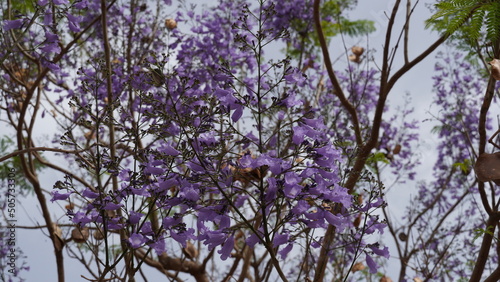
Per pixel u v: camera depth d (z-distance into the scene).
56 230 4.24
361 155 3.23
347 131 5.14
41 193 4.35
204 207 2.29
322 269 2.77
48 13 2.99
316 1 3.37
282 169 2.13
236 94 2.24
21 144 4.37
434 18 2.45
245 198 2.46
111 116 2.49
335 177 2.18
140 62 5.19
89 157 2.66
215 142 2.25
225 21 5.29
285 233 2.33
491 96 2.54
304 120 2.20
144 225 2.46
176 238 2.38
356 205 2.56
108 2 5.44
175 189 3.36
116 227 2.49
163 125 2.34
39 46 3.25
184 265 5.02
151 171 2.35
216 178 2.19
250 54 4.85
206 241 2.27
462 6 2.36
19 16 3.05
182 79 2.32
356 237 2.73
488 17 2.30
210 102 2.22
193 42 5.04
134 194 2.48
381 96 3.37
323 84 5.62
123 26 5.47
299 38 5.77
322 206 2.27
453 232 6.23
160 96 3.57
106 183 3.27
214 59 4.91
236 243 5.12
